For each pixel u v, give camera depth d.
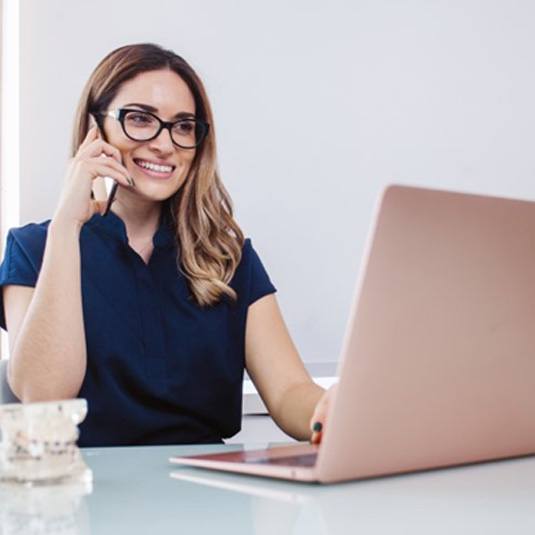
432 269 0.85
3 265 1.83
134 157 1.80
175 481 0.96
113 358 1.73
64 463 0.93
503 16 2.75
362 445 0.87
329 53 2.66
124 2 2.56
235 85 2.62
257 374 1.84
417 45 2.71
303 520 0.75
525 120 2.78
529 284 0.94
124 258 1.80
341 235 2.67
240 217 2.62
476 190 2.75
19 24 2.50
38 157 2.51
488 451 1.00
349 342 0.81
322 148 2.66
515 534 0.69
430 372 0.88
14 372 1.64
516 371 0.98
